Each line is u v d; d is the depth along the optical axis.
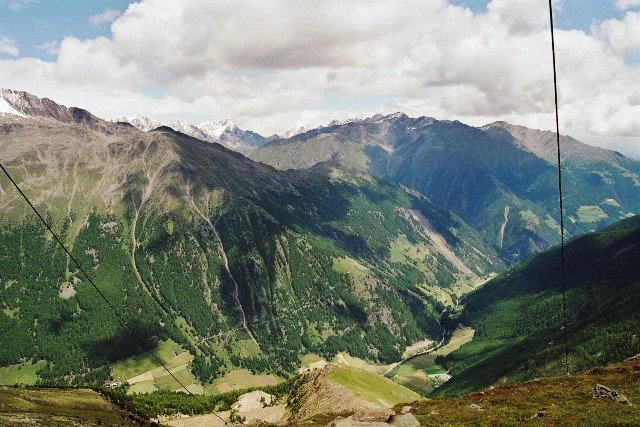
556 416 57.59
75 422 94.56
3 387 119.00
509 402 70.44
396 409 75.81
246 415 136.38
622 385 70.81
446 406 73.88
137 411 135.75
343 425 56.81
